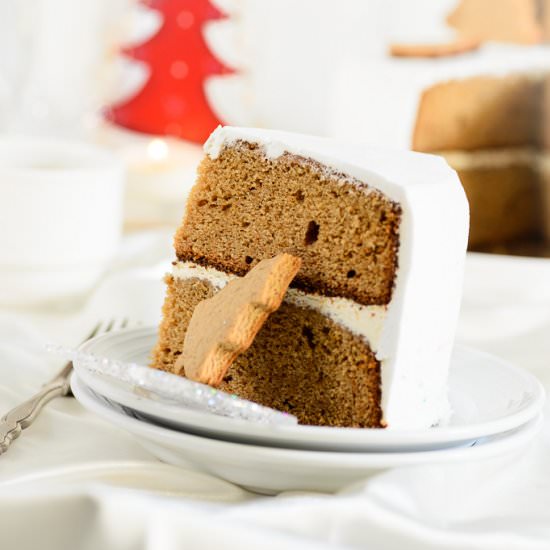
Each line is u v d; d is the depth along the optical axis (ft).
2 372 2.96
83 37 5.91
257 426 2.52
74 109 5.98
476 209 5.11
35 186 3.38
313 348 2.82
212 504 2.50
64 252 3.44
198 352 2.68
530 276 3.83
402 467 2.55
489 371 2.94
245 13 5.91
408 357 2.75
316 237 2.82
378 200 2.73
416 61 4.80
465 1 5.38
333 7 5.88
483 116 4.99
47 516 2.46
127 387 2.71
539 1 5.32
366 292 2.75
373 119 4.53
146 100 5.76
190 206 2.95
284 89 6.06
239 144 2.90
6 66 5.90
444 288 2.79
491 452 2.58
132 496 2.45
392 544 2.48
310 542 2.41
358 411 2.78
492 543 2.48
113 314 3.37
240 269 2.90
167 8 5.66
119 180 3.53
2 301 3.47
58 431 2.76
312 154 2.82
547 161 5.16
